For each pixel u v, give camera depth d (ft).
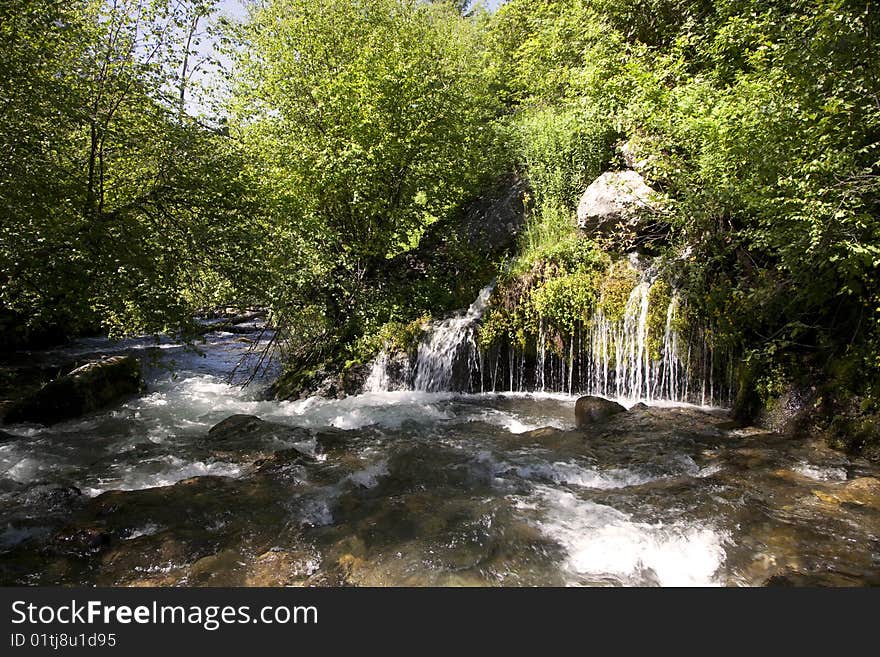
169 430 26.22
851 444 18.29
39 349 47.78
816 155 16.49
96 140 24.44
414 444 21.59
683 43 26.71
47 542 13.94
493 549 13.24
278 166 32.27
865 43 15.70
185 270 26.21
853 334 19.76
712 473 17.24
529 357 31.58
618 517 14.69
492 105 51.42
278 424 25.29
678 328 26.12
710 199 21.35
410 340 33.40
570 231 33.01
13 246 20.21
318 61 35.60
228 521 15.02
